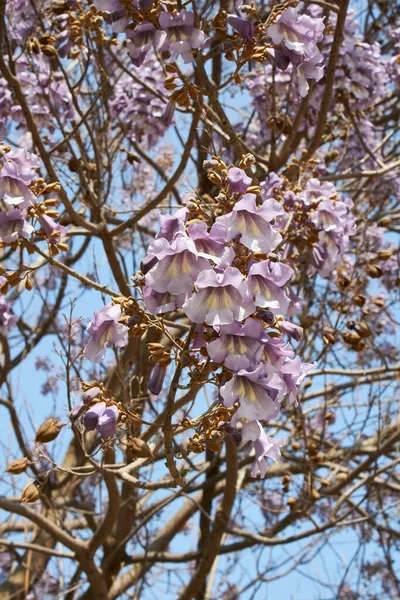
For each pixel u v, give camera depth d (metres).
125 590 7.17
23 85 6.34
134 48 4.13
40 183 3.73
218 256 2.91
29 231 3.71
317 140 5.91
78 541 5.99
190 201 3.23
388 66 7.25
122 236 8.28
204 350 3.05
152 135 6.95
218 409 3.21
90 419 3.32
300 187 4.80
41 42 5.61
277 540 6.75
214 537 6.36
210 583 7.38
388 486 7.50
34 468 6.45
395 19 8.29
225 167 3.27
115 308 3.23
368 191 7.29
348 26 6.43
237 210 2.98
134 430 4.61
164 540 7.54
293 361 3.05
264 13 5.56
